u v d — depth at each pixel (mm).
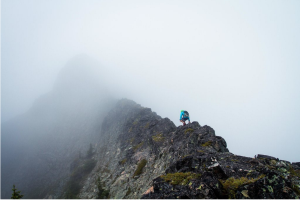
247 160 9742
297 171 9297
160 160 24516
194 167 10273
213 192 7129
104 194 33562
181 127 24328
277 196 6723
